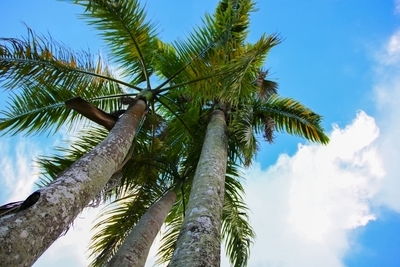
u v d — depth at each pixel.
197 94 7.18
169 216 8.64
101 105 7.34
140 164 8.17
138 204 8.24
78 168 4.45
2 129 6.83
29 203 3.54
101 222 7.99
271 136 8.84
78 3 6.42
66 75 6.72
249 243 8.04
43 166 6.93
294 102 9.95
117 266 5.69
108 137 5.46
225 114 8.55
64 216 3.73
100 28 6.86
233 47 7.50
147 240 6.34
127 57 7.37
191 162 8.45
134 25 6.98
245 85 7.22
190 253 3.77
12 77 6.15
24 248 3.12
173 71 7.55
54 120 7.20
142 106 6.65
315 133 9.83
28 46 6.21
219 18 7.68
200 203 4.84
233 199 8.31
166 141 8.55
